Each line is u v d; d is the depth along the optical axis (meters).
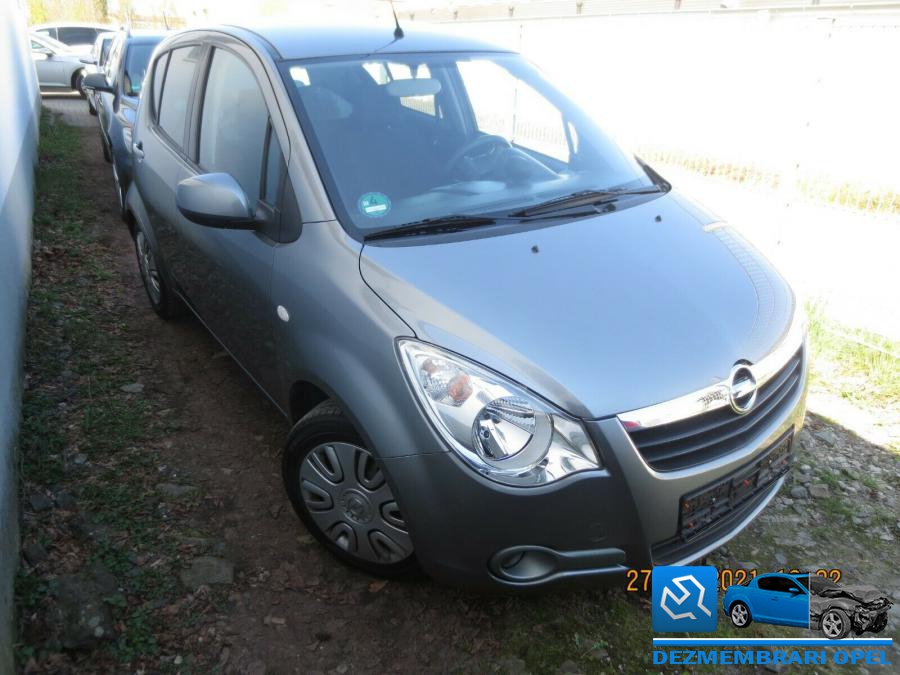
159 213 3.95
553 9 15.85
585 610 2.57
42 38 15.38
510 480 2.06
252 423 3.58
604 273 2.48
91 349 4.18
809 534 3.02
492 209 2.80
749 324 2.46
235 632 2.43
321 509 2.62
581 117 3.51
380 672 2.32
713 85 8.66
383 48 3.26
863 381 4.24
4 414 2.93
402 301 2.29
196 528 2.87
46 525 2.81
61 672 2.25
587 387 2.09
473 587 2.23
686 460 2.19
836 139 6.52
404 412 2.17
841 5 9.79
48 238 5.88
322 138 2.76
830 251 5.68
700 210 3.13
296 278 2.60
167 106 4.08
